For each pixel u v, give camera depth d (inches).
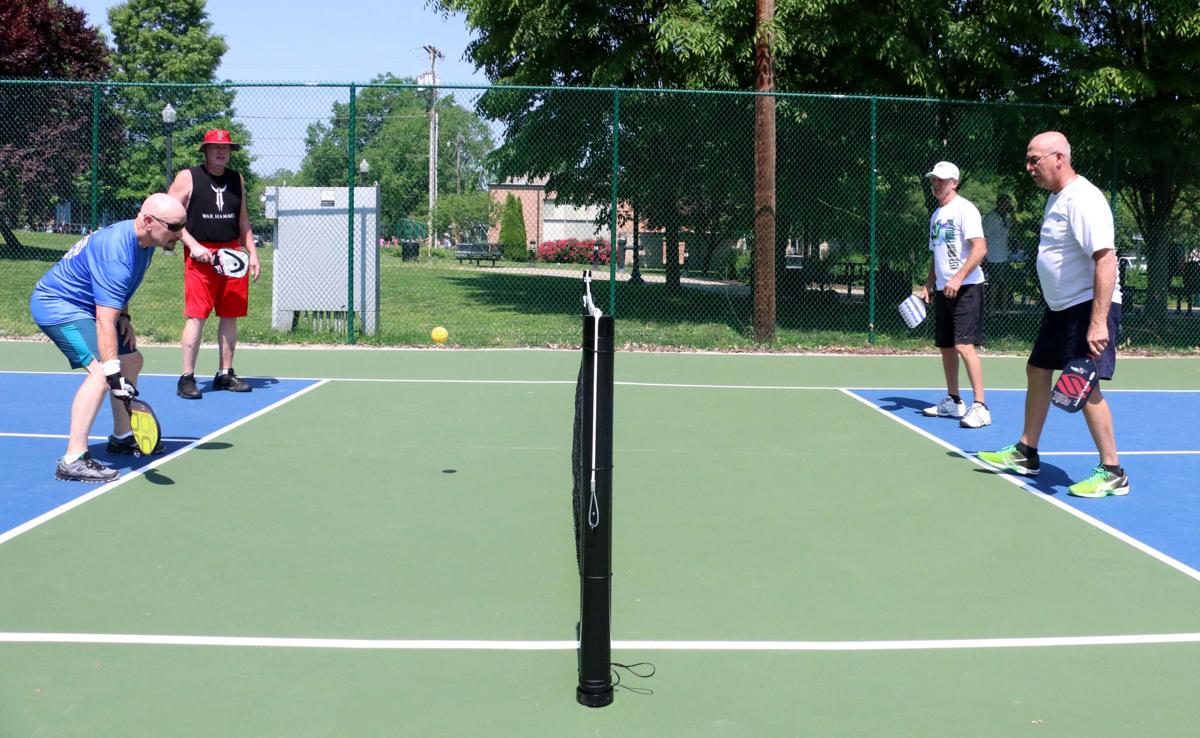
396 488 255.8
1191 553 214.1
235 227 379.6
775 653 160.1
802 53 629.6
